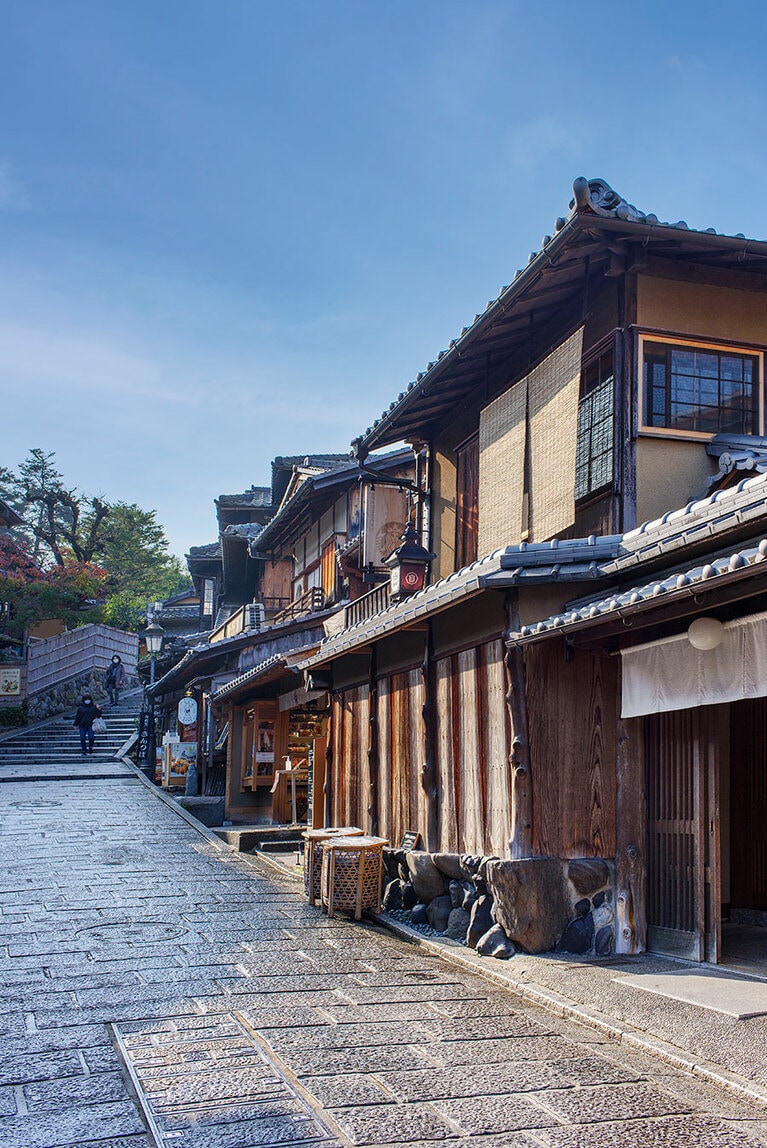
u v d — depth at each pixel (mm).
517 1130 4480
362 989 7082
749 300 10109
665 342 9758
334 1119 4570
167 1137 4332
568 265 9727
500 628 8758
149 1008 6457
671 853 7945
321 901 10531
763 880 9570
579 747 8289
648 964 7539
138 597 58781
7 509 33875
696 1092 5000
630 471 9438
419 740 10820
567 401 9688
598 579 8219
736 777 9984
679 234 9078
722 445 9508
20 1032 5910
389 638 12039
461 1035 5945
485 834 8906
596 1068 5355
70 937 8734
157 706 33188
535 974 7238
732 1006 6172
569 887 8062
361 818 12781
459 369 12328
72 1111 4641
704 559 7203
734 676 6742
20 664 33156
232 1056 5465
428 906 9617
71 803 20406
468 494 13539
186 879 12227
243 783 20078
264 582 29453
